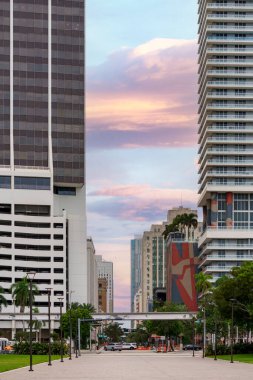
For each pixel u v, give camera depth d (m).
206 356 127.38
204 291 190.38
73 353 164.12
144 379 56.16
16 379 56.06
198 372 67.88
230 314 122.38
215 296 125.44
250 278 120.75
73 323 193.75
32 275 78.44
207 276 191.88
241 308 121.12
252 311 114.56
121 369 75.19
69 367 80.12
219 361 100.31
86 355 144.75
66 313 199.38
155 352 181.50
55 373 66.19
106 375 62.66
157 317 182.62
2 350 144.38
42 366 82.25
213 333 177.50
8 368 74.25
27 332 190.50
